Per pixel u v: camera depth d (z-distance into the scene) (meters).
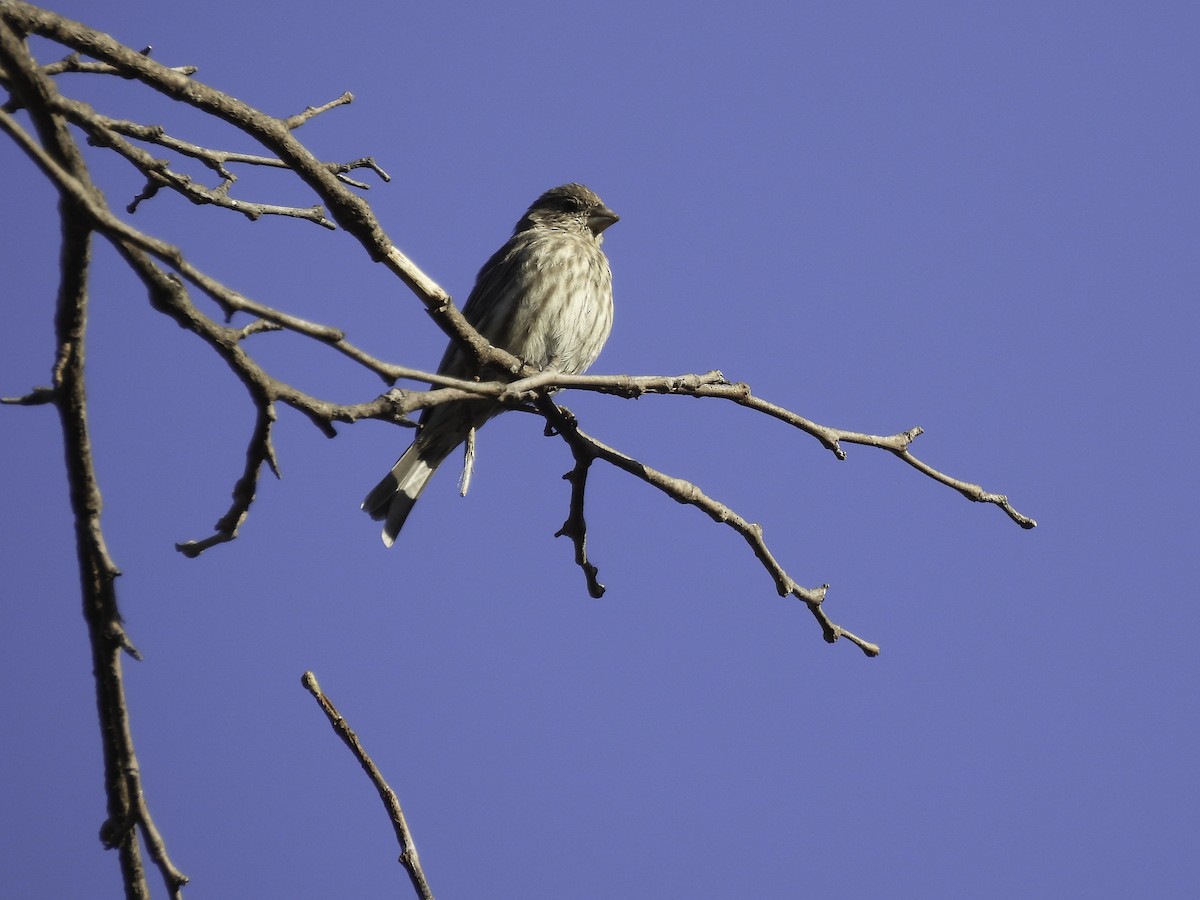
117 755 7.70
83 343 7.32
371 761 7.42
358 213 8.86
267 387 7.39
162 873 7.71
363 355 6.59
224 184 9.62
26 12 7.65
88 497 7.57
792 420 10.04
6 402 7.30
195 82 8.27
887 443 10.29
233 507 7.95
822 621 10.59
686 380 9.48
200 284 6.21
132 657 7.67
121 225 6.08
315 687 7.50
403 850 7.26
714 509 10.21
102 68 8.39
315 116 9.95
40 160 5.92
